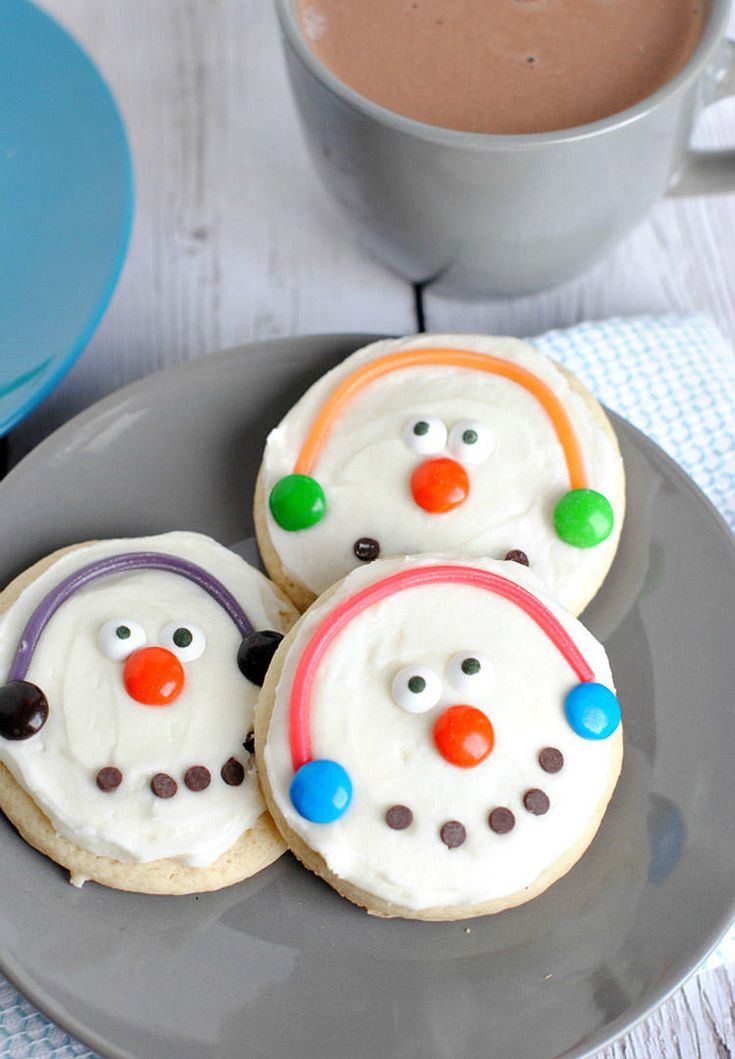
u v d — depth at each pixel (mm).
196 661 498
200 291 601
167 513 535
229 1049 472
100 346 591
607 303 602
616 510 522
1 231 556
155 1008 475
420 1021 477
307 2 533
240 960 482
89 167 557
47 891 485
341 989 480
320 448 526
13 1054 487
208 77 631
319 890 490
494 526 514
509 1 530
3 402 525
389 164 521
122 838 480
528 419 526
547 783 482
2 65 568
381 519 515
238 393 548
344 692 486
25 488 529
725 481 561
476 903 478
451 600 495
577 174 516
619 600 522
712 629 520
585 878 492
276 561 518
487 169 510
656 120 509
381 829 477
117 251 544
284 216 612
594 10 529
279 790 478
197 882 486
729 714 510
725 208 615
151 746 487
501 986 481
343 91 510
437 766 480
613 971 482
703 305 604
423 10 530
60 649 496
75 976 476
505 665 490
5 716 484
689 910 487
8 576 521
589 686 489
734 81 524
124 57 633
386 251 574
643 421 565
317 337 552
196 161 619
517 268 561
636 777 503
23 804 488
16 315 542
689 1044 507
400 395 530
